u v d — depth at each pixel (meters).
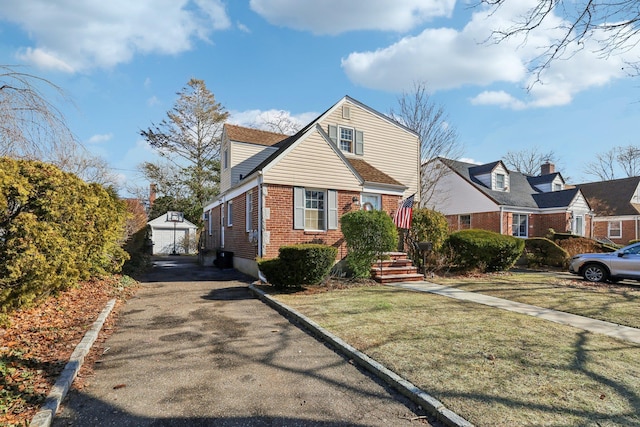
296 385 3.78
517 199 23.73
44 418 2.90
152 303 7.91
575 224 23.34
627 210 26.55
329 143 12.48
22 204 5.48
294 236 11.61
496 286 9.96
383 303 7.29
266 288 9.26
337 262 12.12
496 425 2.85
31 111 6.80
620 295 8.73
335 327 5.64
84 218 7.39
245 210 12.99
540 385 3.57
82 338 4.99
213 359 4.54
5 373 3.61
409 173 18.05
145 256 16.16
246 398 3.48
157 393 3.59
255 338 5.40
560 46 5.15
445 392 3.42
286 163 11.61
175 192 31.67
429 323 5.85
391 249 10.75
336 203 12.48
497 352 4.51
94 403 3.37
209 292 9.33
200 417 3.13
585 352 4.55
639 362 4.23
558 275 12.95
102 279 9.76
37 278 5.36
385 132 17.41
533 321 6.08
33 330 5.16
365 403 3.39
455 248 13.16
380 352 4.51
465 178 23.73
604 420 2.93
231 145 15.79
